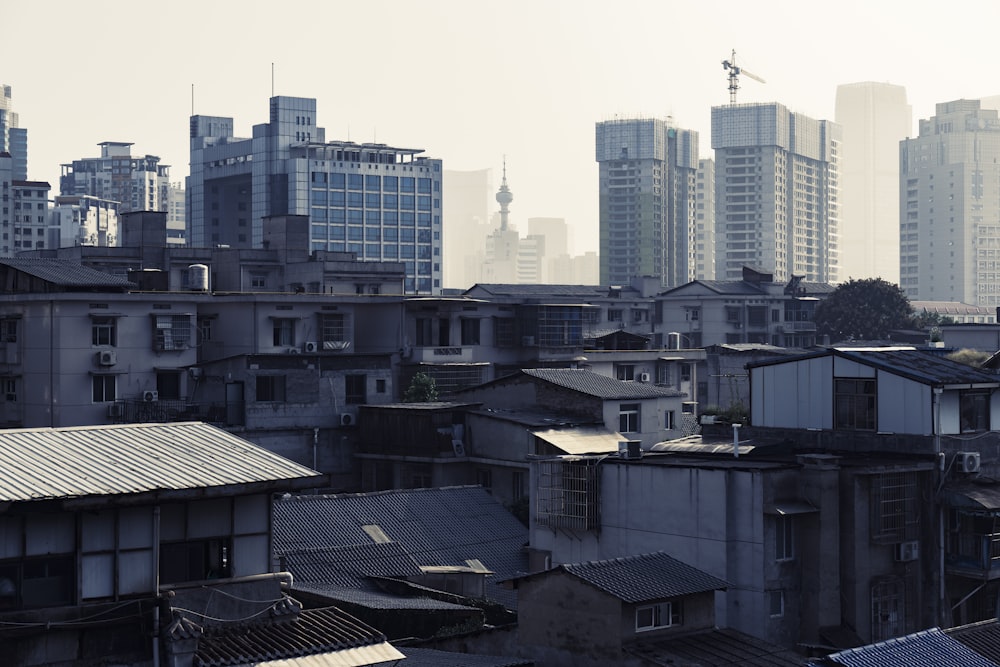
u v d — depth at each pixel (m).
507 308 92.25
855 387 44.41
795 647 38.97
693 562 39.94
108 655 24.81
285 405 75.38
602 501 42.62
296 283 115.94
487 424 69.44
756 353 103.06
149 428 30.20
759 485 38.62
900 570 40.91
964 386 42.97
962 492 41.25
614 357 95.12
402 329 87.94
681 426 72.31
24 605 24.33
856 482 39.78
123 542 25.30
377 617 40.16
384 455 73.06
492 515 56.47
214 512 26.78
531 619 35.09
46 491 24.45
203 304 86.38
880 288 146.25
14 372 78.00
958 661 30.95
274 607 27.45
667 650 33.31
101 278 78.94
